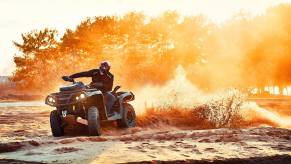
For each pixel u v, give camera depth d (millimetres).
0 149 6766
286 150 6359
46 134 9781
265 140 7266
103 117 9836
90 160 5602
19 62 68562
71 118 9078
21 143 7051
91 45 66750
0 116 15242
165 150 6332
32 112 17891
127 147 6613
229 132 8289
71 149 6441
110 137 7961
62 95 9266
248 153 6094
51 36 72000
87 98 9359
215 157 5801
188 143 6992
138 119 11625
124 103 11000
